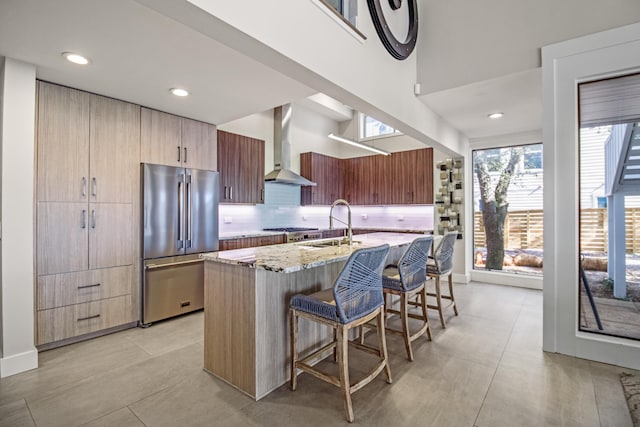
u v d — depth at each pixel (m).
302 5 2.00
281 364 2.18
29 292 2.38
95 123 3.00
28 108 2.38
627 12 2.43
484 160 5.39
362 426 1.74
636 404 1.92
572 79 2.60
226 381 2.19
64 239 2.79
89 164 2.96
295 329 2.11
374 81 2.78
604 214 2.53
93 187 2.98
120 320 3.16
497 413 1.85
